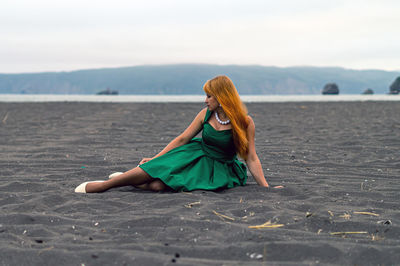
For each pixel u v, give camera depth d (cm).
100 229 247
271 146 695
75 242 221
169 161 360
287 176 442
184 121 1205
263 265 187
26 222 262
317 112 1648
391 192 365
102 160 537
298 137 827
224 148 370
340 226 255
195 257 199
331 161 549
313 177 438
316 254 202
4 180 412
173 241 222
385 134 852
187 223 254
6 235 230
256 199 329
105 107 1947
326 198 333
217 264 187
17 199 325
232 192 353
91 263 190
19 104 2212
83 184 359
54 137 817
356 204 318
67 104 2227
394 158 568
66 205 306
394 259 196
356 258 198
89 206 304
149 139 789
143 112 1600
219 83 358
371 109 1838
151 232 238
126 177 351
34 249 205
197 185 354
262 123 1164
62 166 497
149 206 304
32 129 977
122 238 228
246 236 227
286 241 220
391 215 283
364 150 645
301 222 260
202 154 373
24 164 505
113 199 327
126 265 186
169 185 347
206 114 373
